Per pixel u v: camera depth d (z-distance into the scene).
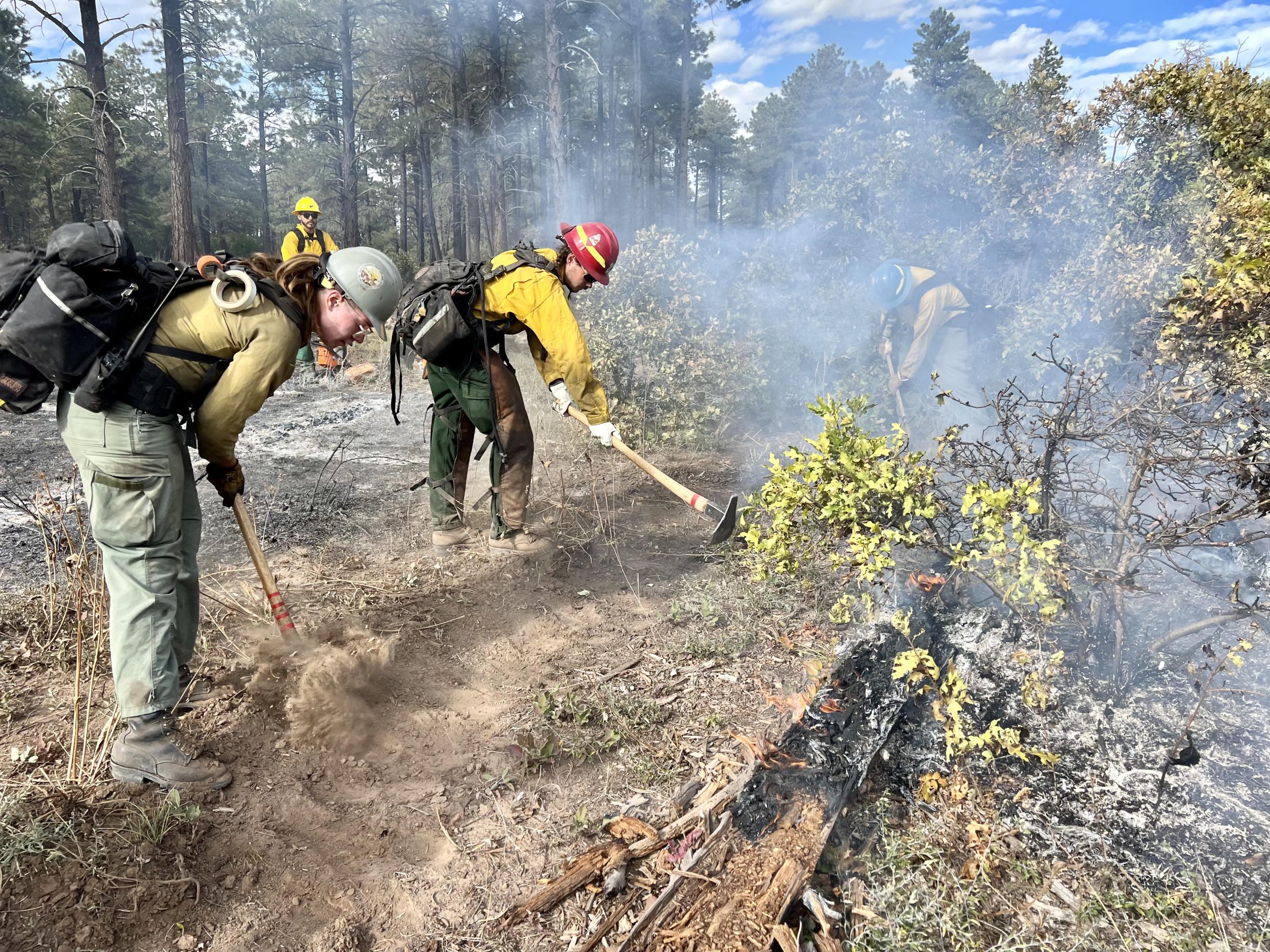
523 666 3.14
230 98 28.02
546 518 4.70
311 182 37.97
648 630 3.44
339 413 7.67
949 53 36.25
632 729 2.69
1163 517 2.83
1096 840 2.20
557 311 3.58
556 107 16.78
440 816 2.27
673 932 1.83
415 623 3.42
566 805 2.33
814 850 2.03
